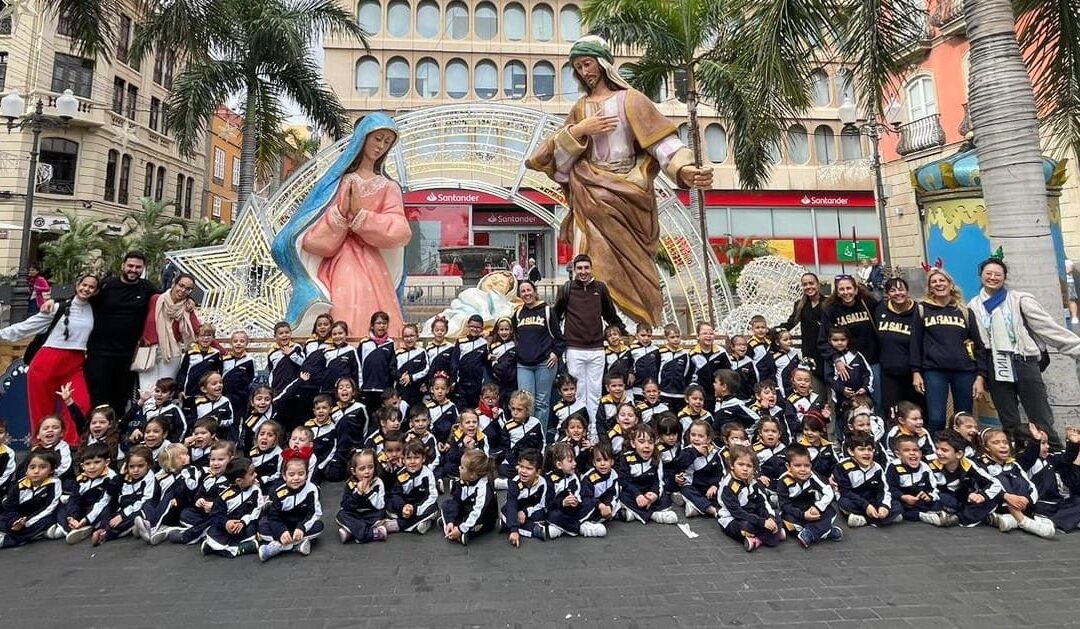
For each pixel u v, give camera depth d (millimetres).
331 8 14742
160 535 4059
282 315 8922
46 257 16891
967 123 17703
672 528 4312
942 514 4258
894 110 19625
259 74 14508
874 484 4375
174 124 13688
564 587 3344
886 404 5691
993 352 5102
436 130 11047
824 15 6688
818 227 26938
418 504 4297
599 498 4332
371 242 7762
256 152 14930
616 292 7289
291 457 5109
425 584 3395
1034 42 7254
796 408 5816
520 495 4180
